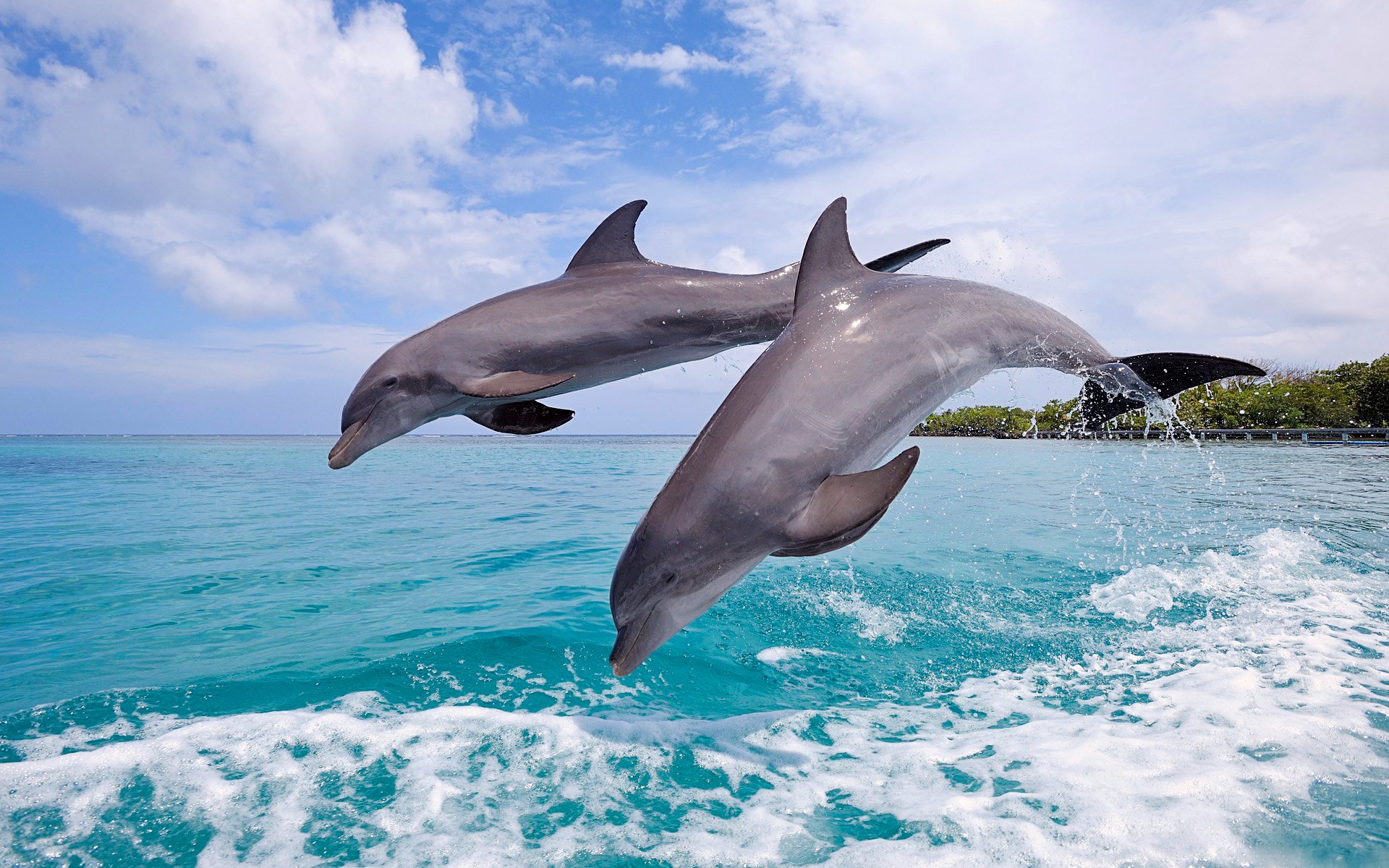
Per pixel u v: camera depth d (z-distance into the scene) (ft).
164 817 10.79
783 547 10.50
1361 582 24.52
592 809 11.10
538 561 29.17
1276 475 63.57
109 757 12.51
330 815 10.87
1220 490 51.83
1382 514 39.68
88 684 15.99
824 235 12.18
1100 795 11.21
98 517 42.24
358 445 13.04
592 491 57.16
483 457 119.34
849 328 11.55
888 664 17.53
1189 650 17.98
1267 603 21.94
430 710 14.61
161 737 13.24
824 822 10.71
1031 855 9.77
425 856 9.89
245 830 10.48
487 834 10.42
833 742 13.44
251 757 12.54
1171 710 14.40
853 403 10.93
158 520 40.88
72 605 22.75
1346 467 73.10
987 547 31.01
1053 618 21.02
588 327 13.03
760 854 9.92
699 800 11.39
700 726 14.10
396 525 38.81
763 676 16.78
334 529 37.29
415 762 12.45
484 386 12.34
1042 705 15.06
